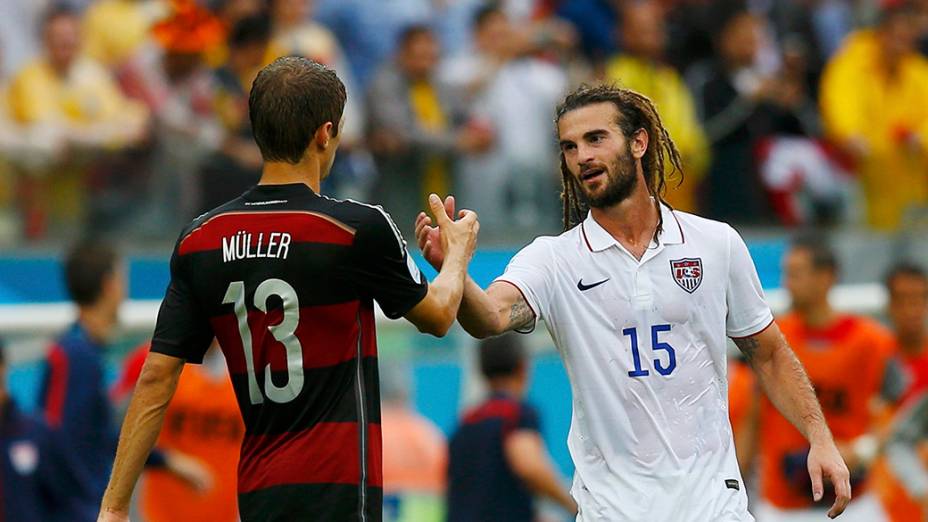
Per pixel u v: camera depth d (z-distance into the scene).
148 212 34.78
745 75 40.25
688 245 17.70
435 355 32.59
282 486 15.48
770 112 40.41
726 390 17.92
